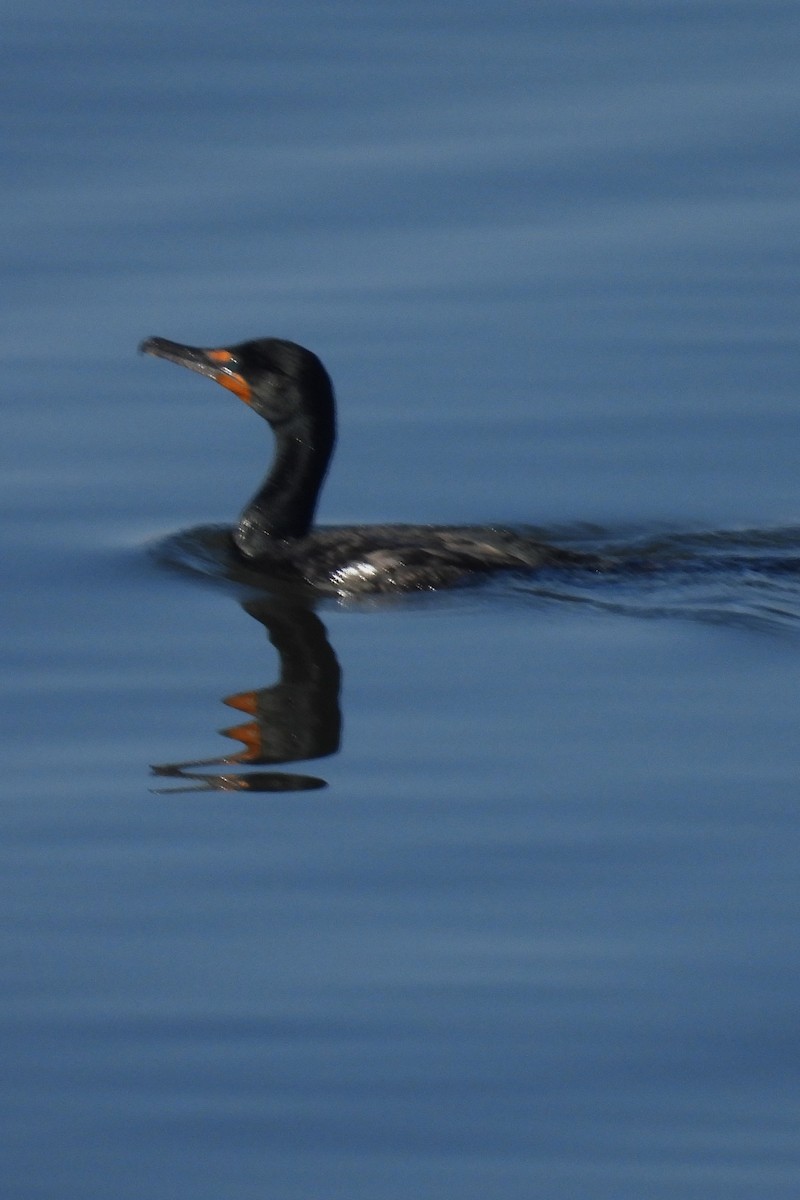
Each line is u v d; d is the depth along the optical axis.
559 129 24.64
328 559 18.19
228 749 15.00
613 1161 10.69
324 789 14.35
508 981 12.05
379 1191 10.52
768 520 19.06
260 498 18.80
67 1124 11.02
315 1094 11.20
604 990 11.95
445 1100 11.13
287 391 18.77
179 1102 11.16
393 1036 11.62
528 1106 11.08
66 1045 11.62
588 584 17.72
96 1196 10.52
